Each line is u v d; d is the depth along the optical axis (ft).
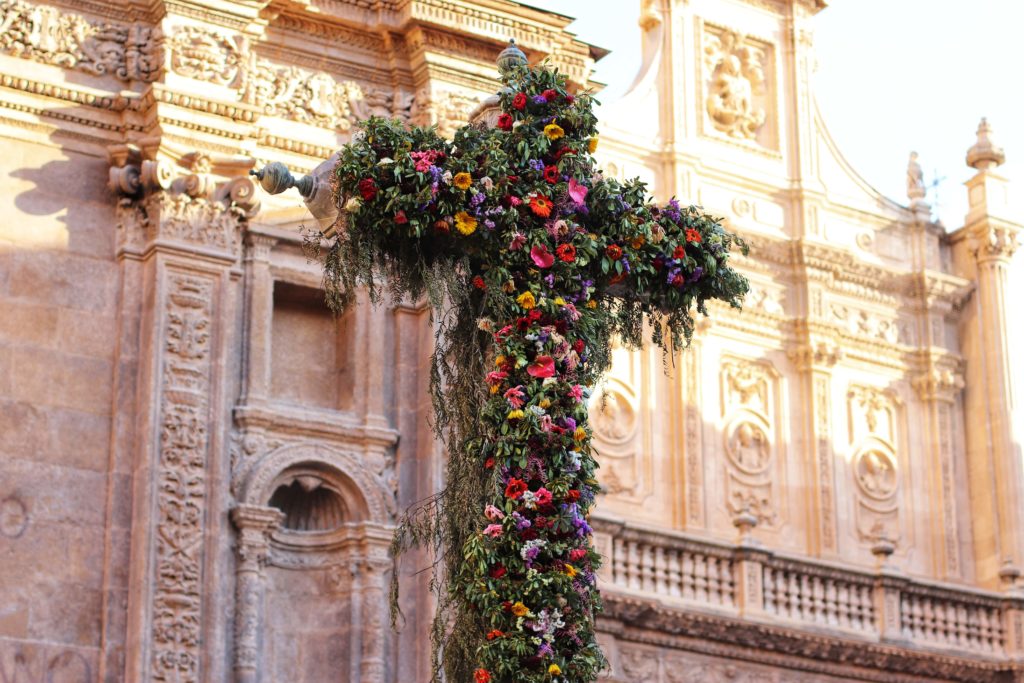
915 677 101.55
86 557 75.51
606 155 109.50
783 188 114.83
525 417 50.85
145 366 77.82
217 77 81.41
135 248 79.36
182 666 74.43
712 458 107.76
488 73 87.81
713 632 94.94
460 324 54.29
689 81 113.91
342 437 81.82
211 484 77.15
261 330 81.51
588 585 50.83
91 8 81.56
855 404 113.70
